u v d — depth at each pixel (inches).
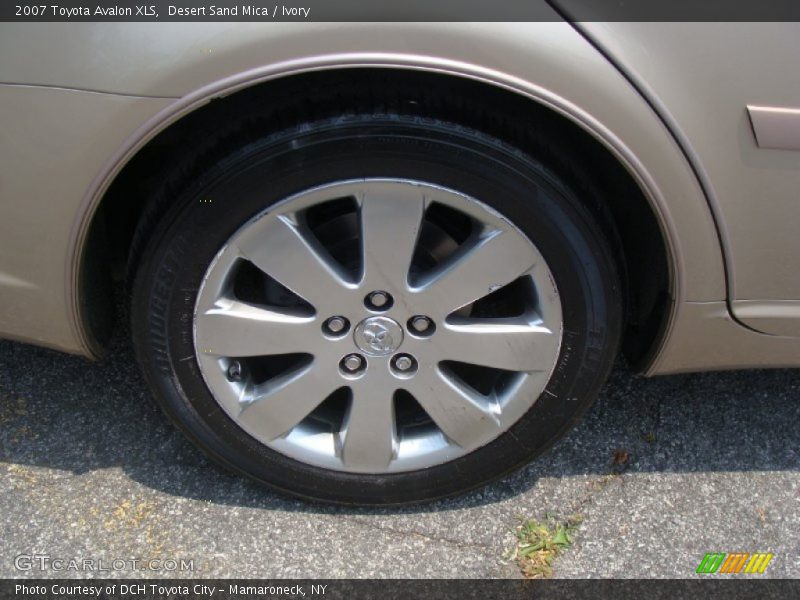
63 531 85.6
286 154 69.7
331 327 77.6
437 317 77.0
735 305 78.7
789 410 101.8
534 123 72.8
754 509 91.0
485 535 87.4
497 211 72.4
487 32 64.7
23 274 74.7
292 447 84.5
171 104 66.1
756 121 69.1
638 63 66.9
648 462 95.3
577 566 85.0
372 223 72.6
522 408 82.3
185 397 81.4
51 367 101.7
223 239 73.2
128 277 78.5
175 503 89.0
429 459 85.0
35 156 68.3
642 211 79.5
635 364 87.1
